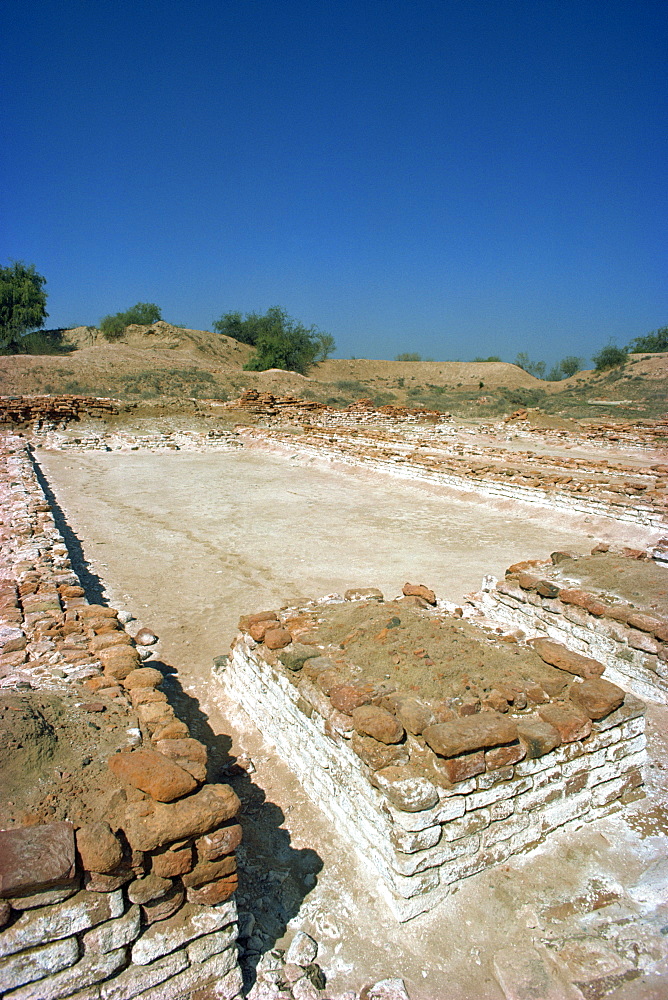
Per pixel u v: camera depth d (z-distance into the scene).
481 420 38.47
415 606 6.14
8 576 8.16
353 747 3.89
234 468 20.11
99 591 8.70
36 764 3.35
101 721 4.03
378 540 11.54
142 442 25.25
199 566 9.94
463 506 14.33
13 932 2.49
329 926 3.38
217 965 2.95
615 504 11.66
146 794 3.13
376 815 3.60
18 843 2.63
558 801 3.97
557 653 4.86
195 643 7.06
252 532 12.10
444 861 3.48
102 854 2.65
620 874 3.74
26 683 4.79
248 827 4.16
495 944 3.27
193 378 46.94
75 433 25.86
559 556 7.78
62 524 12.53
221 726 5.48
